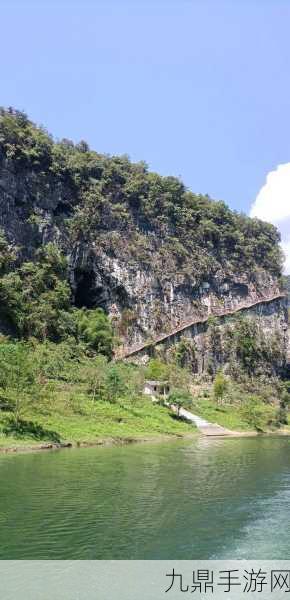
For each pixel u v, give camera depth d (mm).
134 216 163625
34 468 40500
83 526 24438
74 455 49406
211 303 174500
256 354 175500
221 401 126875
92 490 32438
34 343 106438
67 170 147750
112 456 49594
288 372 188000
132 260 155500
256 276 194750
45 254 131375
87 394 84625
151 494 31859
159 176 177000
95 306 148125
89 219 146875
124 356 145000
